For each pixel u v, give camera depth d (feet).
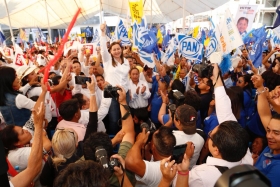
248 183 1.52
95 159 4.65
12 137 6.19
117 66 11.66
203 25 69.51
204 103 9.79
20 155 6.13
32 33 66.33
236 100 8.32
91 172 3.13
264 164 5.43
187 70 18.47
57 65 18.25
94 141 4.83
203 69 6.52
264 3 64.75
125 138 5.79
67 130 5.84
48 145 6.72
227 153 4.35
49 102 9.86
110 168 4.01
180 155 5.37
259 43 15.20
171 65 18.19
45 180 5.57
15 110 8.24
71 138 5.58
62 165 5.44
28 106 8.38
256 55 15.33
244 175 1.59
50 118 10.03
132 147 5.22
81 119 9.14
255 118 8.52
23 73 10.51
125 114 6.17
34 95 10.50
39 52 26.66
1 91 8.06
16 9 49.44
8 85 8.18
